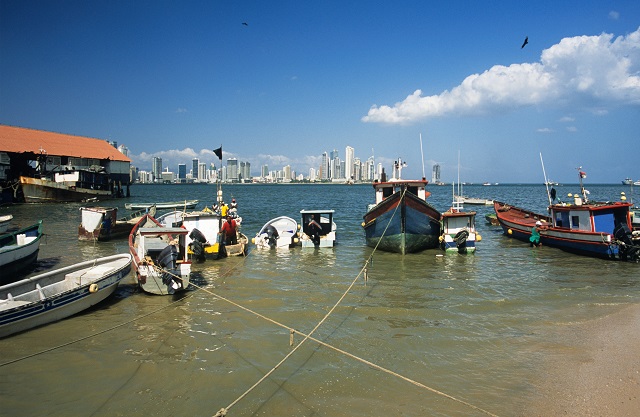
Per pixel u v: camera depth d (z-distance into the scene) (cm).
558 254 2384
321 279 1780
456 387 874
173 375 933
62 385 895
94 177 6756
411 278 1797
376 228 2444
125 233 2967
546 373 928
